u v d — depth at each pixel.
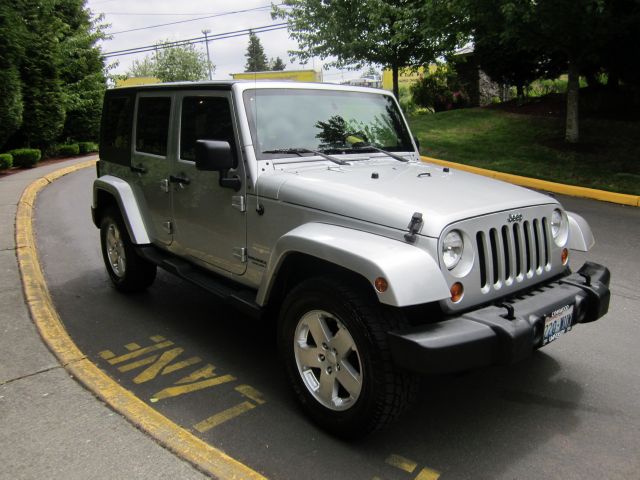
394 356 2.71
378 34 17.39
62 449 2.88
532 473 2.85
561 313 3.13
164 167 4.58
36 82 18.14
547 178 11.18
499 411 3.43
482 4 11.12
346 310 2.89
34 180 13.89
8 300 4.95
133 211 5.06
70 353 3.95
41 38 18.30
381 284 2.67
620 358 4.11
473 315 2.86
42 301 4.94
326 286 3.00
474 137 15.49
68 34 23.20
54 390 3.46
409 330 2.72
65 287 5.83
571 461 2.95
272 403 3.50
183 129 4.34
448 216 2.88
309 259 3.32
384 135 4.48
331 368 3.08
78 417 3.16
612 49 13.34
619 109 15.73
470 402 3.54
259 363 4.08
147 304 5.30
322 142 4.02
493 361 2.77
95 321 4.88
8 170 16.44
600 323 4.74
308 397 3.22
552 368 3.97
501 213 3.11
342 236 3.01
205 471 2.71
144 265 5.34
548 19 10.83
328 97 4.25
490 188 3.49
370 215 3.04
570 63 13.01
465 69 23.06
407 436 3.17
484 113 18.36
